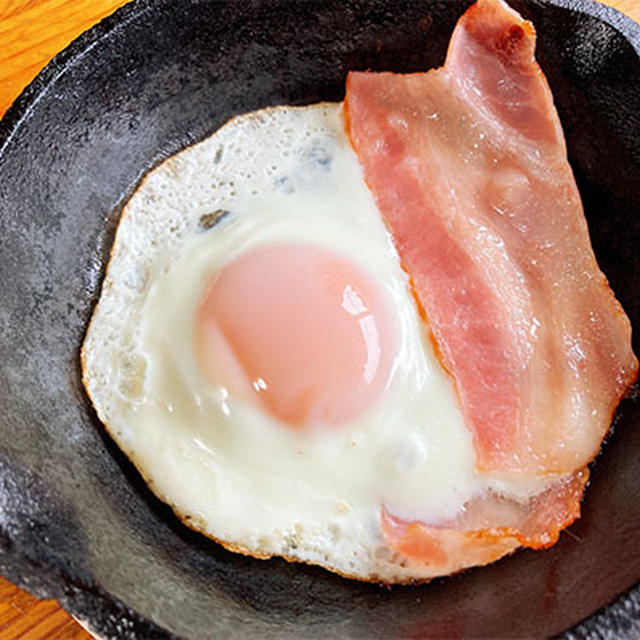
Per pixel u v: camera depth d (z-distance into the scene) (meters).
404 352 0.16
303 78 0.19
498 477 0.15
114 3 0.21
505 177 0.17
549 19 0.17
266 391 0.15
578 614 0.13
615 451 0.16
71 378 0.16
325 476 0.15
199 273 0.16
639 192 0.17
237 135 0.18
